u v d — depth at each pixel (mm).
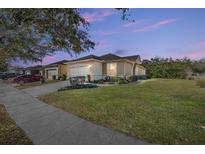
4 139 5996
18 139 5949
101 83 25312
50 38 7441
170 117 7496
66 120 7773
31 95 16344
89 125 6949
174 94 13125
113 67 30625
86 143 5422
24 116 8906
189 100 10812
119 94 13289
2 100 14359
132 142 5348
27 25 6621
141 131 6094
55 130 6613
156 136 5664
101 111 8797
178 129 6164
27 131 6680
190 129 6156
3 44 8812
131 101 10648
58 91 17516
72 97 12938
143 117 7566
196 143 5191
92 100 11398
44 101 12844
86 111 9023
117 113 8297
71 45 7164
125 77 27609
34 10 5406
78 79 25078
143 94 13219
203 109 8688
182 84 22438
